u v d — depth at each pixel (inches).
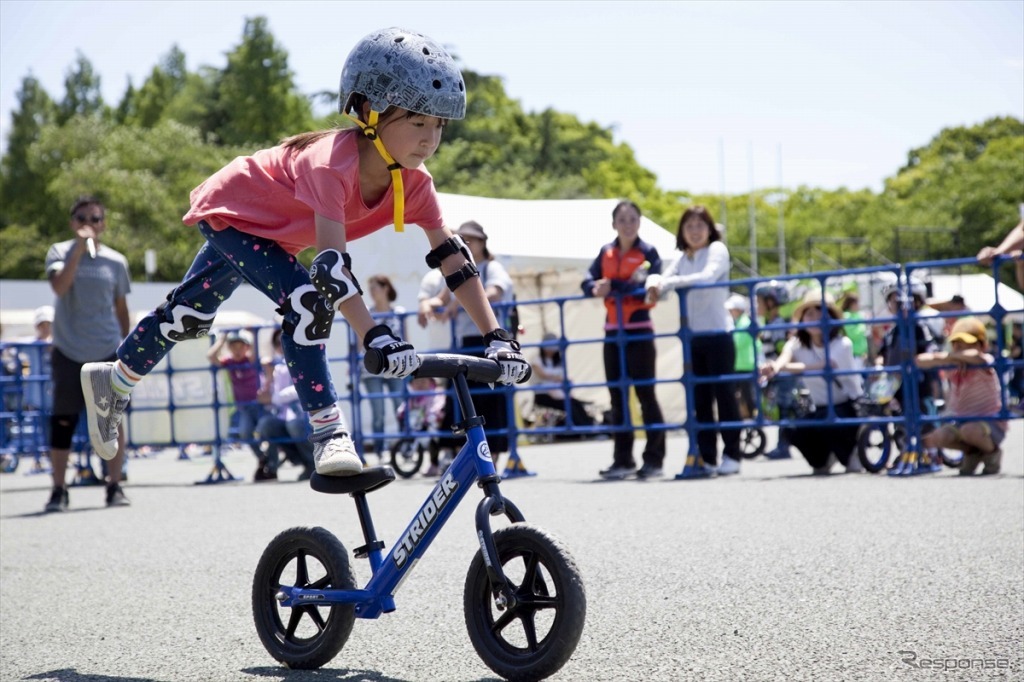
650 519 236.5
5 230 2095.2
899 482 288.8
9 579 200.4
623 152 2709.2
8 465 544.1
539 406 560.1
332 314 123.2
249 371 422.6
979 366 305.7
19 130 2474.2
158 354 142.7
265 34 2269.9
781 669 120.0
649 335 335.9
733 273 2106.3
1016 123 3006.9
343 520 258.7
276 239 128.2
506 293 353.4
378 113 120.9
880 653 124.4
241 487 372.8
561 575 113.7
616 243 342.0
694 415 332.5
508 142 2342.5
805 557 183.6
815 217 2728.8
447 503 120.4
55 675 132.0
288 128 2268.7
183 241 1924.2
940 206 2495.1
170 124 2096.5
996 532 199.3
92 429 146.9
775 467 373.1
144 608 169.8
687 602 154.8
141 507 314.2
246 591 178.7
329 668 129.6
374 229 134.5
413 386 446.0
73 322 311.0
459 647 136.3
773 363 334.0
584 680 119.0
